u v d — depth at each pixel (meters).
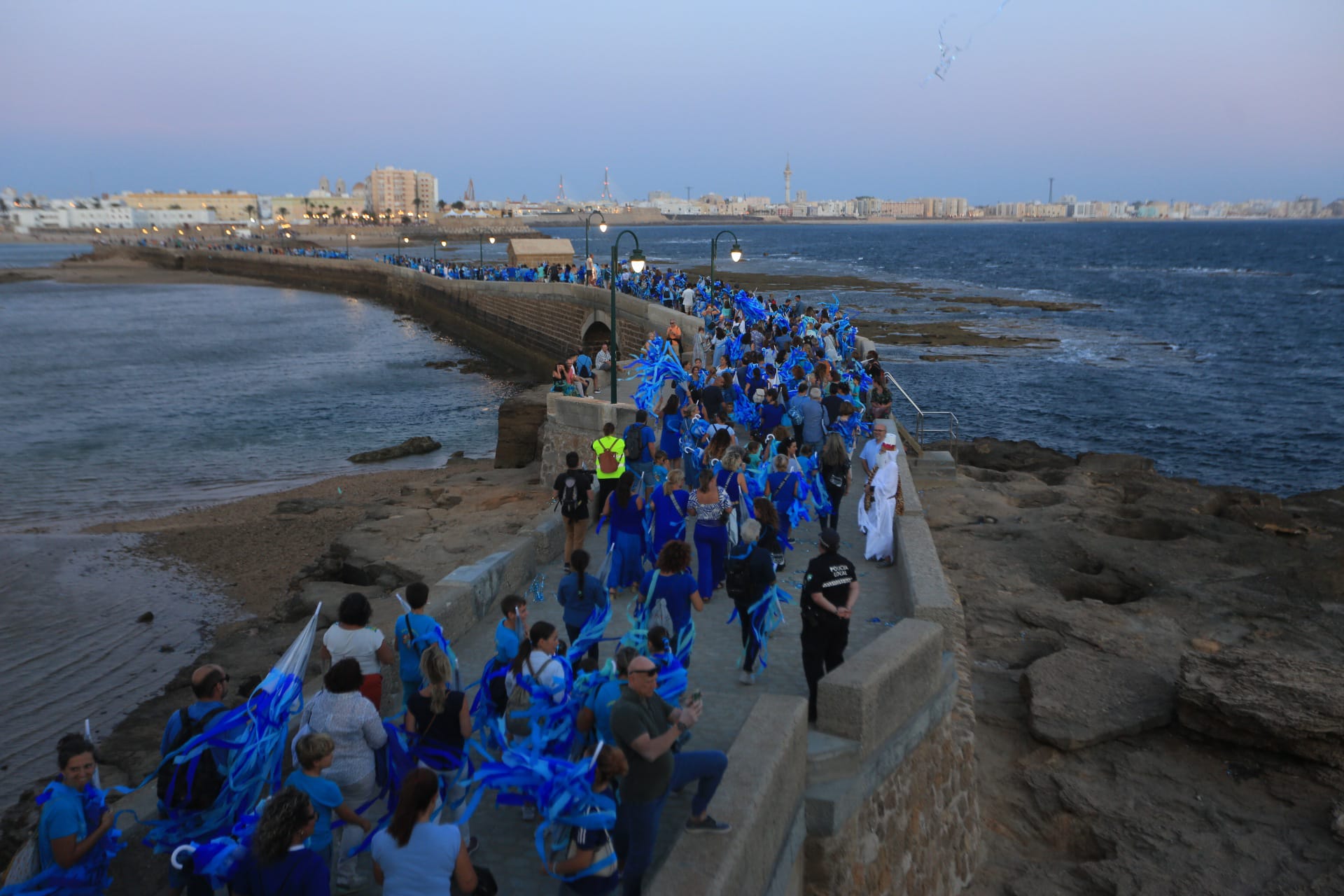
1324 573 15.50
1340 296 102.31
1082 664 12.89
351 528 24.27
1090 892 9.63
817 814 6.98
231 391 53.97
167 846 5.61
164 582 21.64
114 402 50.44
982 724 12.36
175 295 120.00
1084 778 11.20
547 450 21.38
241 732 5.85
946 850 9.21
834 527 12.52
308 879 4.63
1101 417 44.59
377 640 6.74
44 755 13.78
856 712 7.32
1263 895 9.18
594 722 5.86
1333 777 10.62
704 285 40.00
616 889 5.69
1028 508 20.59
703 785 5.56
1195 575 16.22
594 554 12.41
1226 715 11.15
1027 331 73.94
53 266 178.25
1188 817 10.38
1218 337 71.00
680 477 10.61
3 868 10.83
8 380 57.31
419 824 4.73
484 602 10.29
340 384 56.38
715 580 10.77
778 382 18.11
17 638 18.45
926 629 8.66
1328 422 43.03
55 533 26.16
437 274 85.75
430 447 38.94
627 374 26.19
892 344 66.31
